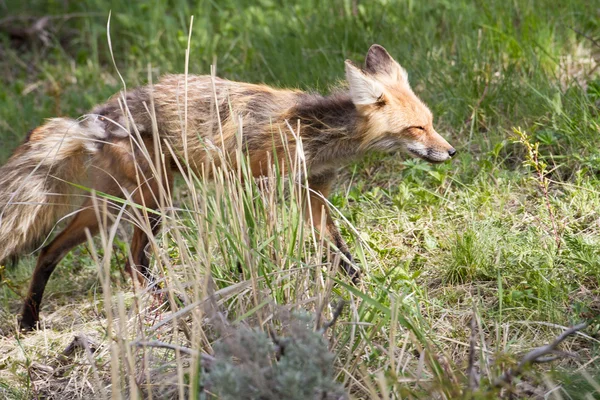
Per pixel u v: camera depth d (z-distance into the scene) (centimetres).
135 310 800
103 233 672
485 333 812
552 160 1103
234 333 649
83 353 867
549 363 729
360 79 998
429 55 1377
